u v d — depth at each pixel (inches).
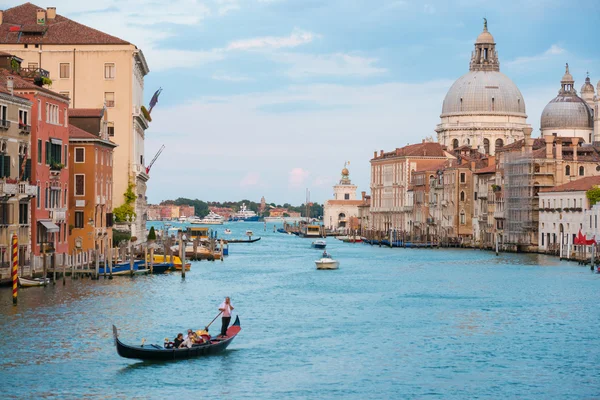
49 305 2965.1
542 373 2194.9
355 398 1969.7
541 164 6820.9
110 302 3093.0
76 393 1961.1
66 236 3880.4
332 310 3147.1
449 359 2329.0
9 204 3257.9
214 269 4936.0
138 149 5590.6
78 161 4133.9
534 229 6825.8
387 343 2519.7
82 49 5265.8
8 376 2073.1
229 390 2010.3
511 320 2935.5
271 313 3056.1
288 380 2100.1
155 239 6136.8
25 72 3814.0
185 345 2281.0
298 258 6254.9
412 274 4714.6
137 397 1945.1
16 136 3314.5
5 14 5388.8
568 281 4212.6
